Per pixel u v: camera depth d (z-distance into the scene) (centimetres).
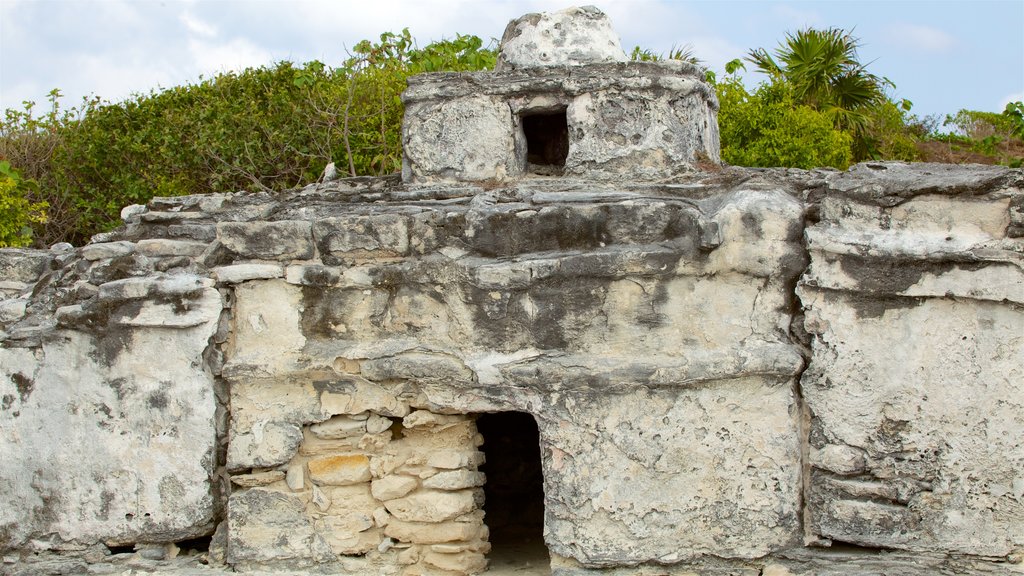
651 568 567
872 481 544
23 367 625
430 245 589
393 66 1441
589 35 707
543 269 567
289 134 1374
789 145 1329
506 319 576
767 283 555
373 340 597
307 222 601
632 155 652
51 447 622
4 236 1084
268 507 604
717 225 546
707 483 561
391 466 599
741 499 558
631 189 614
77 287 633
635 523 564
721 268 554
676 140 655
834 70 1648
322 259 601
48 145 1608
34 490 625
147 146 1438
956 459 532
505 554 676
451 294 583
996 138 1986
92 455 618
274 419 603
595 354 568
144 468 613
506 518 793
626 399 563
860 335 541
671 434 561
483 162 665
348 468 602
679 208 563
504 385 573
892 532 539
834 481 547
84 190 1519
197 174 1395
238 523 605
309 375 600
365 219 592
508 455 805
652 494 563
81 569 616
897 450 539
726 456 559
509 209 583
